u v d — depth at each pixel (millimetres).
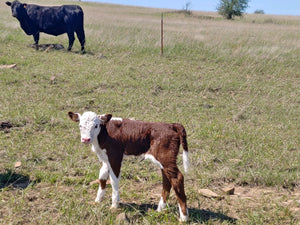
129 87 11547
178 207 4996
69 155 6672
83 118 4410
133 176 6074
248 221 4785
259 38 23500
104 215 4625
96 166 6309
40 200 5098
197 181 6035
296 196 5711
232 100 11383
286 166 6777
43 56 14523
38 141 7195
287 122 9648
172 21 38781
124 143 4629
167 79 12625
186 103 10633
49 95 10031
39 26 16359
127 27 24172
